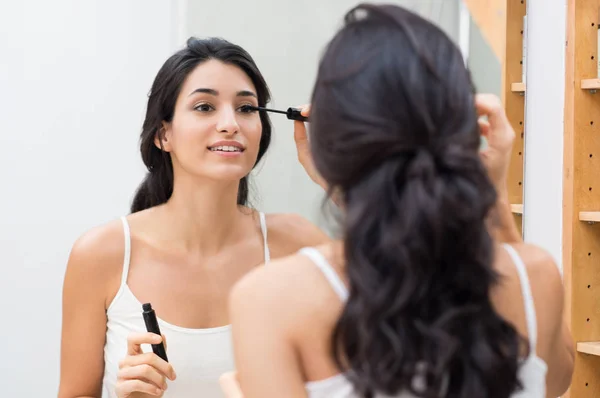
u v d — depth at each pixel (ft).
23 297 8.01
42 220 8.00
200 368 4.84
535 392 2.64
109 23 7.97
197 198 4.91
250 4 7.45
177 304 4.93
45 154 7.99
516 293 2.64
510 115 5.62
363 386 2.28
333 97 2.35
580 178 5.28
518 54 5.62
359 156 2.31
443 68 2.34
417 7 6.02
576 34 5.24
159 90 4.84
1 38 7.89
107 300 4.99
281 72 7.37
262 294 2.47
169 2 7.76
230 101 4.76
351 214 2.30
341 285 2.43
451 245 2.30
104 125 8.04
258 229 5.26
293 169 7.32
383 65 2.31
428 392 2.27
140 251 5.00
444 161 2.29
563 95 5.32
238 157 4.73
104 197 8.08
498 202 2.92
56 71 7.97
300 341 2.45
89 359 5.01
